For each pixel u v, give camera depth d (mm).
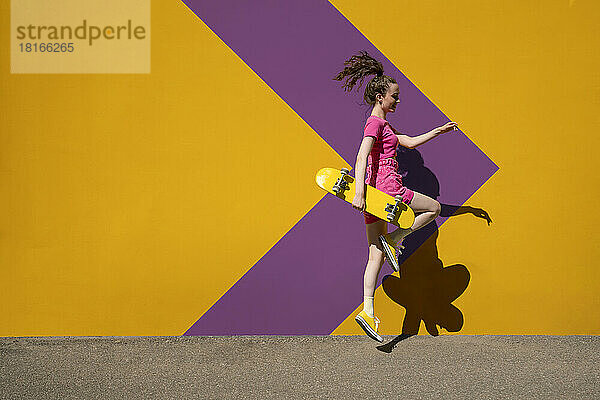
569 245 4312
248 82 4277
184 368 3779
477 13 4242
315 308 4379
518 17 4234
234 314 4367
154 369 3764
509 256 4336
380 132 3943
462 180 4316
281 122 4293
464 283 4359
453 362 3869
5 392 3428
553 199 4297
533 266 4332
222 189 4305
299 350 4090
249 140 4293
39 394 3402
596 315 4328
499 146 4289
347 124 4297
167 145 4281
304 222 4336
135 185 4289
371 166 4031
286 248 4344
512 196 4309
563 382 3566
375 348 4125
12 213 4270
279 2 4254
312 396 3377
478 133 4285
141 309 4344
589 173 4285
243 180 4305
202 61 4258
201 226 4320
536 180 4293
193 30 4246
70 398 3352
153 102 4262
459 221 4336
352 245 4352
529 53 4246
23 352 4051
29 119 4230
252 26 4254
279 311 4375
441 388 3482
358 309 4371
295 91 4285
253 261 4348
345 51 4266
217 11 4246
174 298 4348
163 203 4301
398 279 4371
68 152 4258
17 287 4297
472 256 4352
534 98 4266
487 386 3508
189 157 4289
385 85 3957
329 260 4355
